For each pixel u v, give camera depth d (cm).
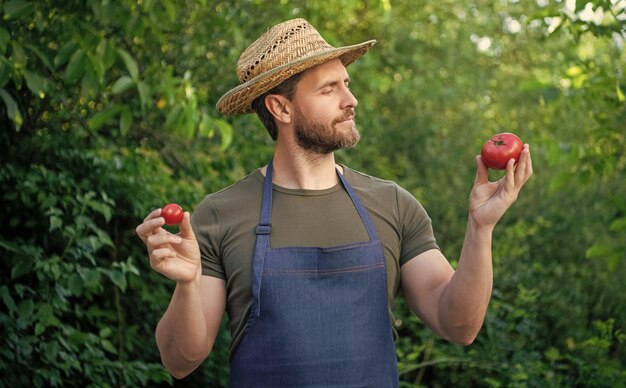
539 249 589
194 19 454
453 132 673
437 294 206
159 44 420
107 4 343
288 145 215
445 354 462
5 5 321
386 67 686
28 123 394
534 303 506
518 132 686
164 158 472
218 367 434
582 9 376
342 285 205
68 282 350
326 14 575
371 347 204
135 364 379
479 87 715
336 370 201
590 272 562
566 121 658
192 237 193
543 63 754
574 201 623
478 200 193
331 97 211
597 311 537
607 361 434
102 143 429
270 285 204
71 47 333
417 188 607
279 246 207
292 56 216
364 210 211
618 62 678
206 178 466
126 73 426
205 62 468
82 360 380
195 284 195
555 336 505
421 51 714
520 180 189
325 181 215
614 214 463
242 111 229
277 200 212
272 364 202
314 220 209
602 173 434
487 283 194
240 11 461
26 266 349
